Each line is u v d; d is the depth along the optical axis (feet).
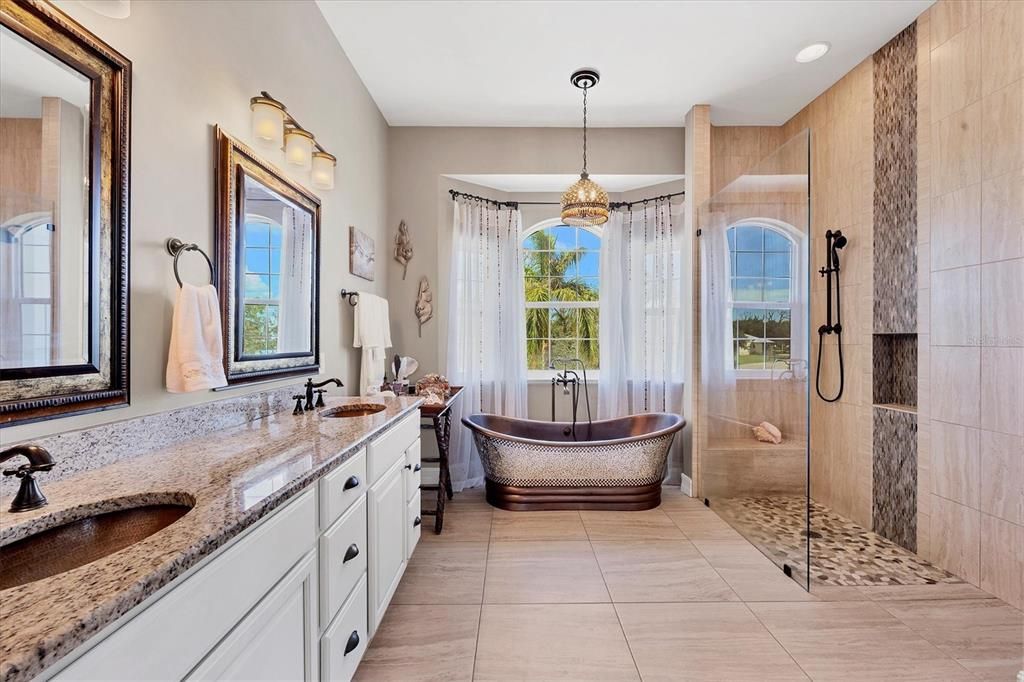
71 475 3.12
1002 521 6.20
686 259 10.93
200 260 4.49
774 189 7.80
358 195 9.11
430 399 8.87
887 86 8.13
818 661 5.13
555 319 13.41
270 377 5.62
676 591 6.55
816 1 7.05
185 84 4.26
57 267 3.03
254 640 2.72
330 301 7.66
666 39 7.97
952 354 6.89
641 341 12.12
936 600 6.26
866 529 8.59
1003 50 6.14
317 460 3.64
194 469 3.36
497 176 11.64
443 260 11.73
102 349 3.35
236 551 2.55
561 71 8.96
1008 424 6.11
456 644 5.41
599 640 5.49
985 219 6.39
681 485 11.08
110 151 3.41
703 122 10.38
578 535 8.45
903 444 7.81
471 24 7.57
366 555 4.74
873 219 8.50
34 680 1.50
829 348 9.68
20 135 2.83
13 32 2.79
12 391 2.75
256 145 5.46
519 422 11.50
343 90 8.27
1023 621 5.78
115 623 1.79
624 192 12.66
